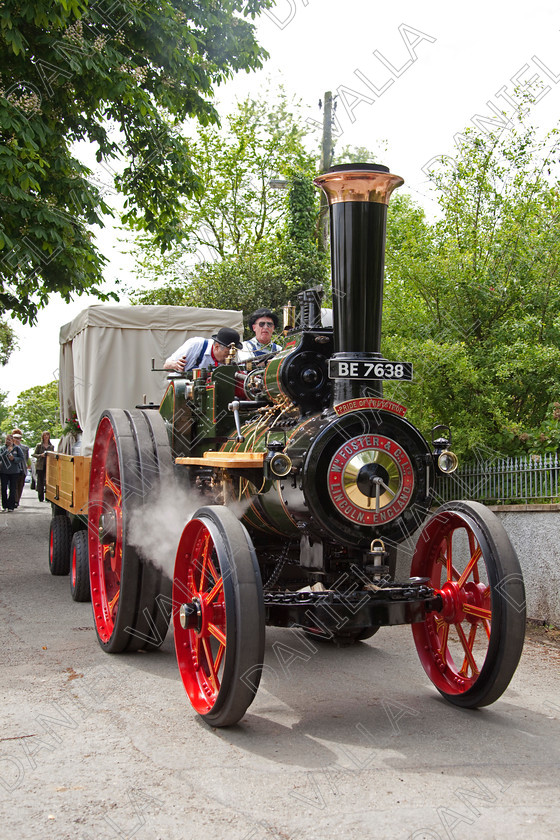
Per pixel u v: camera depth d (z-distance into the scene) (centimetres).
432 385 717
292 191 1708
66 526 859
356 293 413
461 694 418
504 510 652
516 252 750
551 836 280
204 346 613
